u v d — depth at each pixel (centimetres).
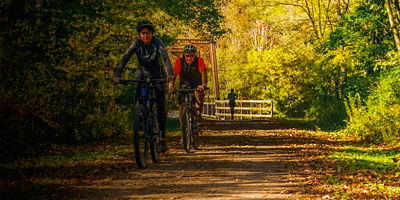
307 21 2702
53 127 927
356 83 1917
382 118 1420
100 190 602
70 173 713
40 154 877
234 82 4069
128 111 1558
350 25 1816
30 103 775
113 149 1085
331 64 2114
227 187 649
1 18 898
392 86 1462
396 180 760
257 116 3244
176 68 1041
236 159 951
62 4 1198
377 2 1722
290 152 1121
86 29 1195
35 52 945
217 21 2255
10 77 721
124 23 1439
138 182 667
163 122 850
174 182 675
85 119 1190
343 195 603
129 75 1499
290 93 3128
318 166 884
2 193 544
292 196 598
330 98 2180
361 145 1382
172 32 1848
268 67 3189
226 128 2047
